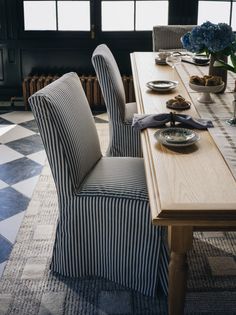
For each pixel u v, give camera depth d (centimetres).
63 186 193
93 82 431
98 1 430
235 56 223
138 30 442
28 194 283
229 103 243
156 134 195
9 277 210
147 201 187
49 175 307
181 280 166
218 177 163
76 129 199
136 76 300
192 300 196
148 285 196
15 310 191
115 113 281
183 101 235
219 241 236
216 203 146
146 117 212
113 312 190
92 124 221
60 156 188
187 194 152
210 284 205
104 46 301
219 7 435
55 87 198
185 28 385
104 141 364
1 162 327
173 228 158
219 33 224
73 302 196
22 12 434
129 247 195
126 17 439
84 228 199
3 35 441
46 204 271
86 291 202
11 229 247
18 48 445
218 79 240
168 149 185
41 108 182
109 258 202
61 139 185
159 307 193
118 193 191
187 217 143
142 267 196
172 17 437
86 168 205
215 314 188
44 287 204
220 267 216
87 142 210
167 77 296
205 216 143
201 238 238
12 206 270
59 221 202
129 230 192
